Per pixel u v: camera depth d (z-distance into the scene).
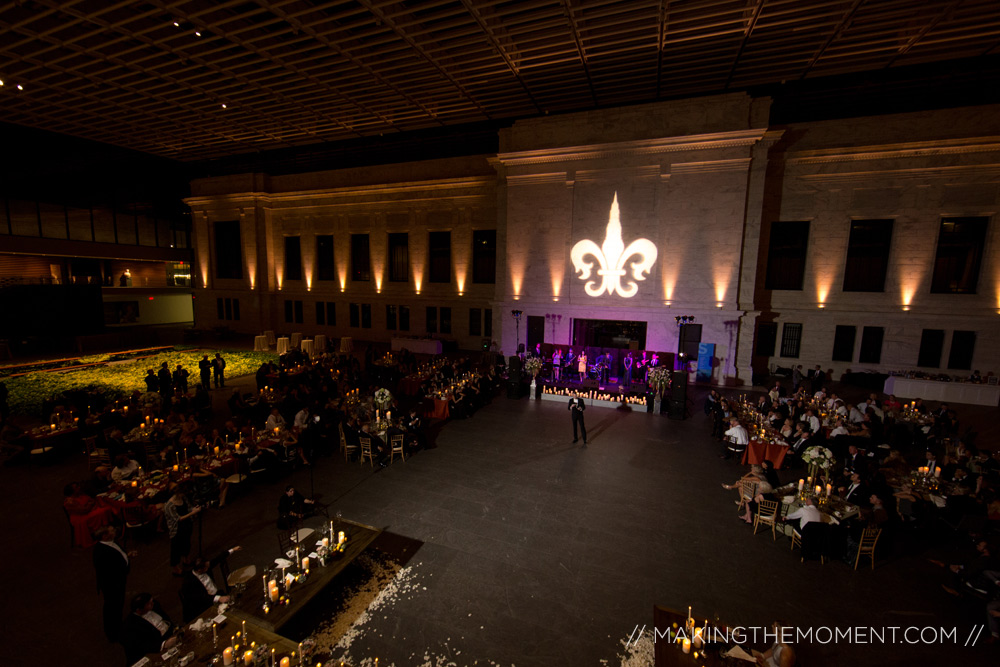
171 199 43.34
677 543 9.10
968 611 7.20
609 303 23.53
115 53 17.34
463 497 10.95
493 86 21.80
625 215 22.81
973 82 21.09
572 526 9.70
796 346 24.02
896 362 22.38
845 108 23.47
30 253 33.88
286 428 13.18
